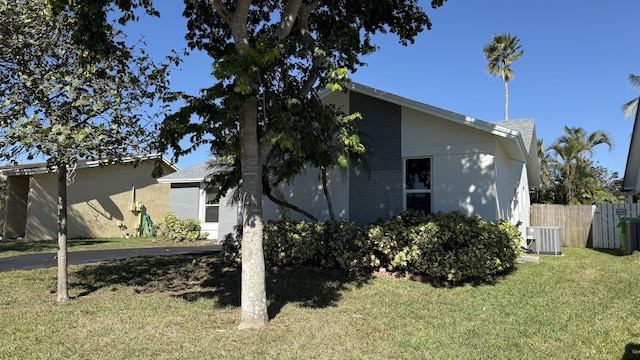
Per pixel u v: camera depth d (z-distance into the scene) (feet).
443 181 35.88
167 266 36.83
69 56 23.35
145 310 22.59
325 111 22.81
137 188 78.38
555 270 32.48
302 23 24.67
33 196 66.18
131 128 23.34
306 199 41.45
